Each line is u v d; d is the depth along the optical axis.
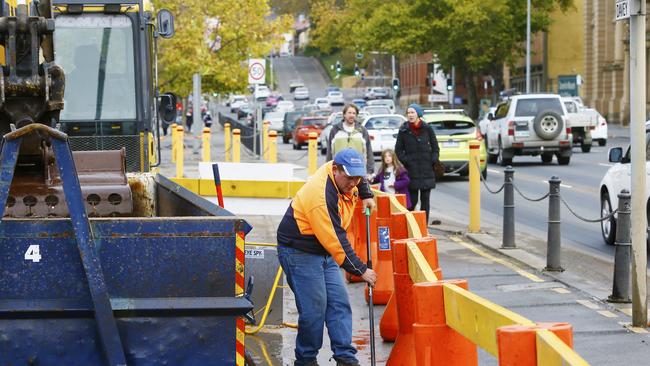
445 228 35.28
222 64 88.12
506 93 143.25
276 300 20.00
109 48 27.91
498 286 23.84
